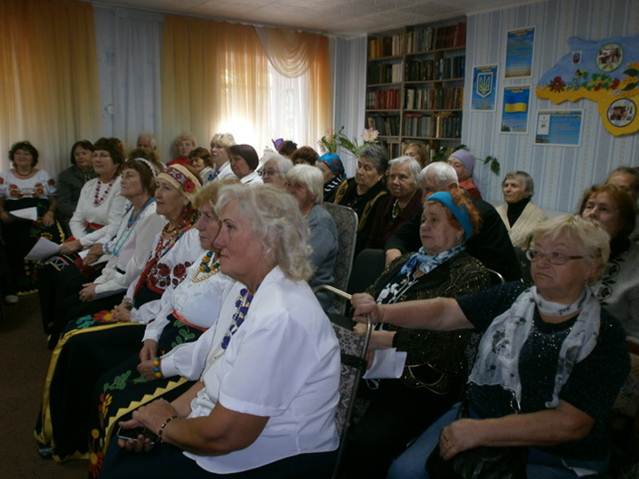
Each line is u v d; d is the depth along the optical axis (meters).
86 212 3.51
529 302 1.27
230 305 1.41
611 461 1.40
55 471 1.98
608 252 1.17
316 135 6.77
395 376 1.41
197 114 5.82
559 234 1.16
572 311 1.17
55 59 4.97
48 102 4.98
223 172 4.46
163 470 1.21
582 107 4.41
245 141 6.20
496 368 1.26
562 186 4.65
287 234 1.17
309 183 2.30
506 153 5.06
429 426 1.48
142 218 2.50
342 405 1.25
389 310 1.40
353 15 5.54
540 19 4.62
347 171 7.07
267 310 1.09
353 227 2.48
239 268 1.20
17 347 3.13
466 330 1.47
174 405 1.41
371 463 1.42
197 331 1.77
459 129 5.47
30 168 4.35
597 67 4.25
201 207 1.73
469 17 5.23
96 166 3.49
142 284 2.16
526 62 4.77
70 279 2.84
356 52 6.84
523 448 1.13
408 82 5.90
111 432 1.49
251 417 1.04
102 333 1.98
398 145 6.20
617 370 1.11
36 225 4.13
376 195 3.19
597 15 4.22
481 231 2.21
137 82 5.56
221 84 5.93
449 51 5.54
